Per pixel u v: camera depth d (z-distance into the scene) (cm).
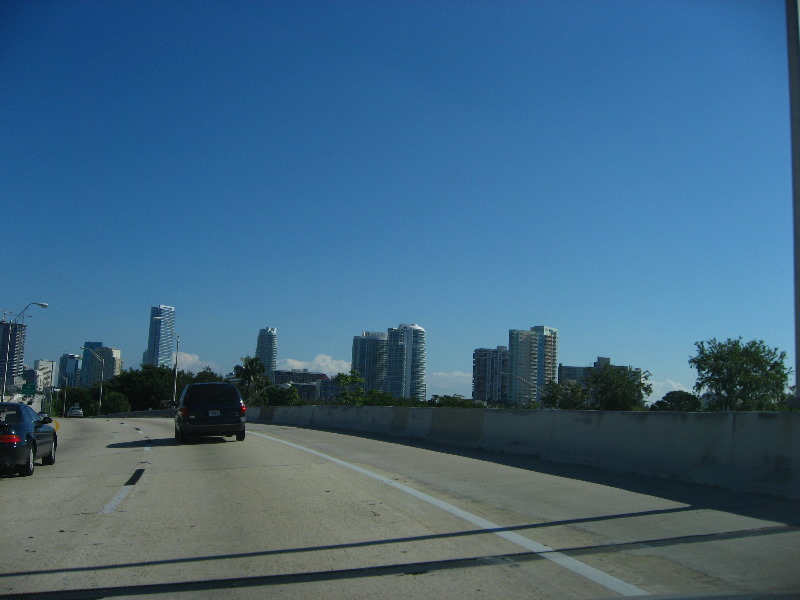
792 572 598
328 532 779
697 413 1063
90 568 643
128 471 1369
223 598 554
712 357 4747
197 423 2012
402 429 2178
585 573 604
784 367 4688
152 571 632
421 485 1118
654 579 584
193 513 902
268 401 9006
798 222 871
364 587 576
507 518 839
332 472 1296
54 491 1111
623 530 762
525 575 602
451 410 1886
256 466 1413
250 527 811
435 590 565
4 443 1238
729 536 722
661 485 1052
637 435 1180
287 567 639
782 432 916
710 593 545
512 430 1570
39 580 607
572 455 1334
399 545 715
